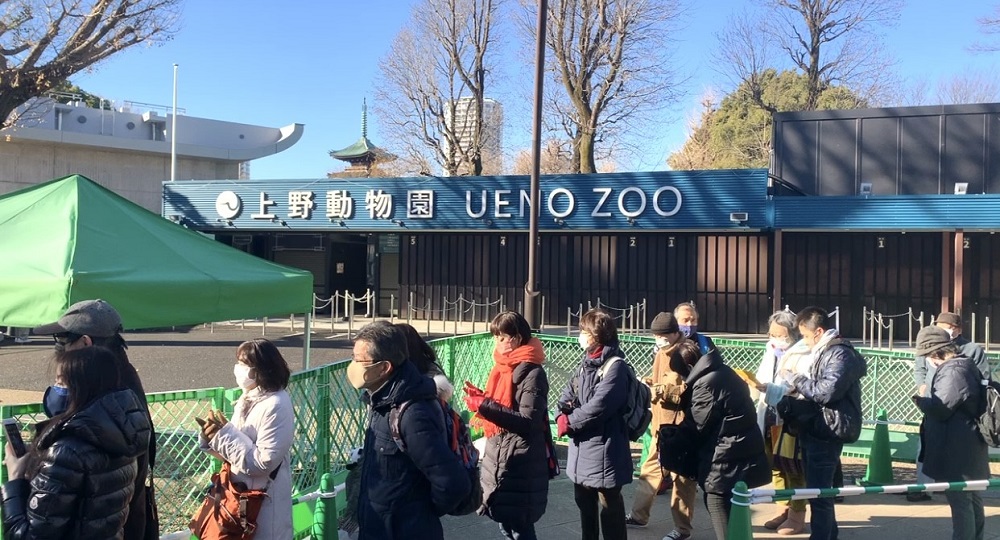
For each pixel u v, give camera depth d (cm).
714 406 441
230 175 4131
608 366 438
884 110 1958
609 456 438
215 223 2338
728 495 444
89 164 3616
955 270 1719
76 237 527
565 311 2097
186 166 3947
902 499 604
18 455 274
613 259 2058
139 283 512
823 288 1900
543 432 426
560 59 2302
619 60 2289
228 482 347
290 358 1450
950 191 1909
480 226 2089
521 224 2048
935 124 1922
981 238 1803
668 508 594
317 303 2430
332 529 390
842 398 453
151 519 325
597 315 448
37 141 3400
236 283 600
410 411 292
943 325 625
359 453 362
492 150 2925
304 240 2462
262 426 343
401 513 294
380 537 294
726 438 444
